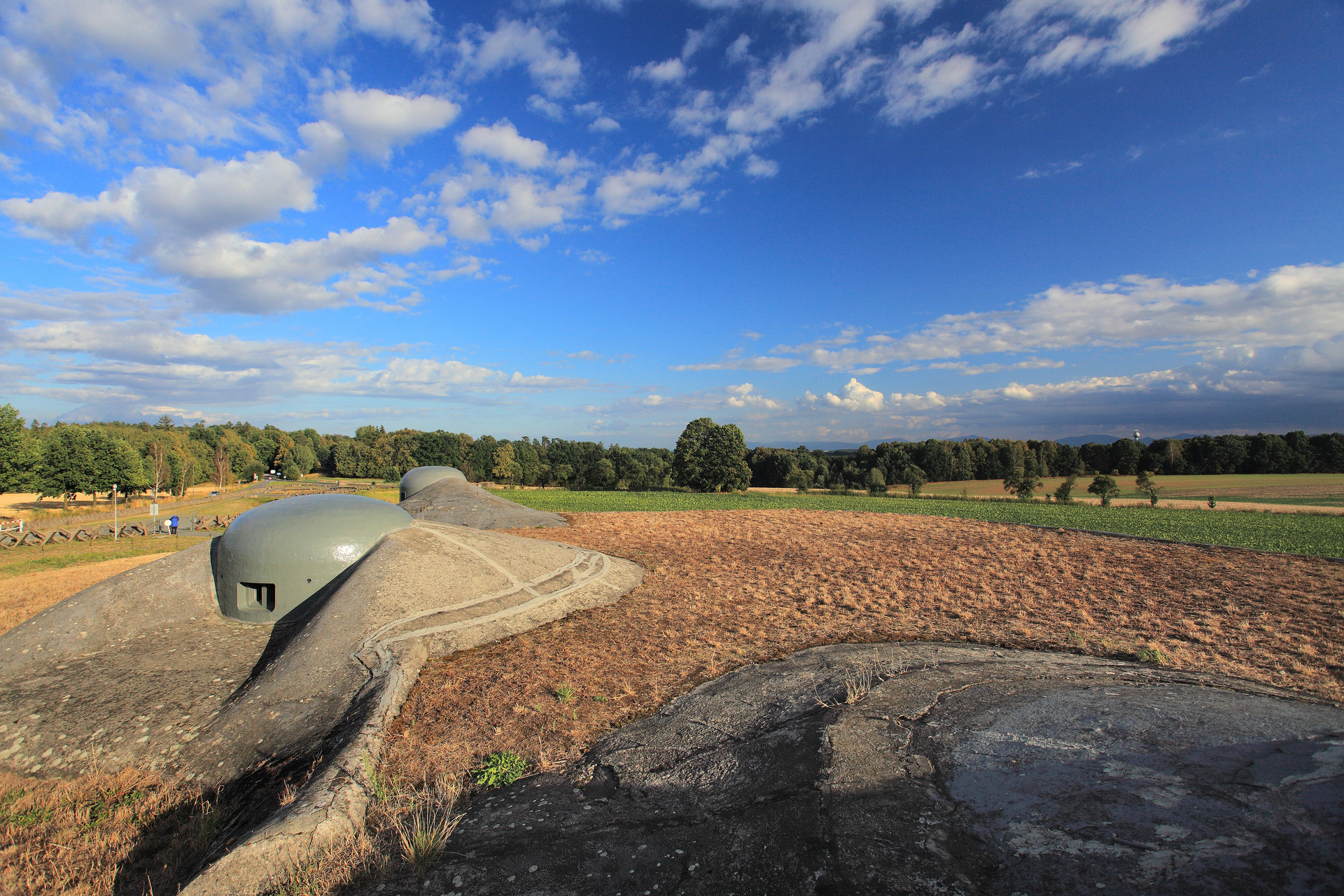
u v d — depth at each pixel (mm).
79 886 6219
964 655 10609
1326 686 9523
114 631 11883
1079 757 5773
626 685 9922
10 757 8797
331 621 11234
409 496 36562
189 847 6723
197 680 10602
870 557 21422
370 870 5230
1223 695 7492
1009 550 22594
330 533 13562
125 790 7930
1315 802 4438
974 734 6594
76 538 38938
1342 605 14625
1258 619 13492
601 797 6504
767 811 5582
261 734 8734
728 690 9336
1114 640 12031
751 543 24609
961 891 4133
